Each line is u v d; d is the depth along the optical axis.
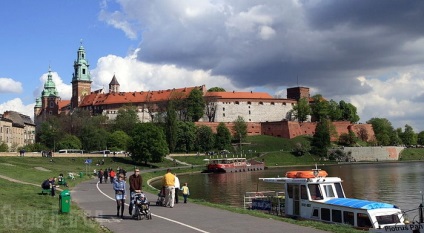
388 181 103.25
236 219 28.34
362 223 34.03
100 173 70.31
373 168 164.25
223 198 71.62
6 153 126.50
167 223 26.94
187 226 25.78
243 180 112.56
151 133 150.75
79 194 48.78
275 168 176.38
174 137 191.38
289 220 27.92
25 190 47.50
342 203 36.12
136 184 29.67
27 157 125.81
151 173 122.06
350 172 140.75
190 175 136.62
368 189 86.25
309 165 194.00
